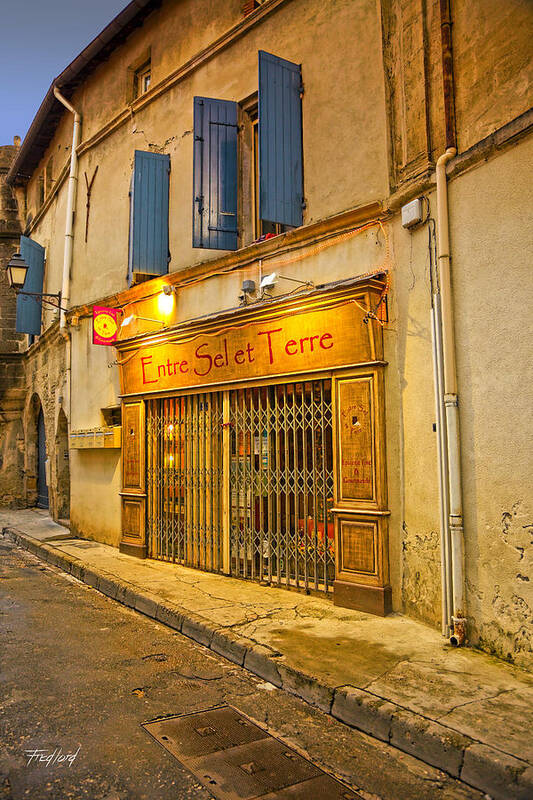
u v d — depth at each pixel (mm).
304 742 3627
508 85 4660
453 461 4902
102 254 10727
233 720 3889
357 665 4438
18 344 17281
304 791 3090
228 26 8320
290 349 6664
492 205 4711
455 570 4871
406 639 5012
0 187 17312
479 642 4734
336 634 5168
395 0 6070
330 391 6504
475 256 4863
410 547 5625
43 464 16188
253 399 7379
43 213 14945
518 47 4578
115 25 9891
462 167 4973
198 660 4996
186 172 8859
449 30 5258
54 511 13352
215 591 6773
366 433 5926
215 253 8219
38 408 16422
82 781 3104
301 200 6918
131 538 9211
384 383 5930
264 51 6965
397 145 5965
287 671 4398
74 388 11508
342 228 6406
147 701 4137
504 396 4566
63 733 3611
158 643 5430
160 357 8586
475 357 4840
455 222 5070
